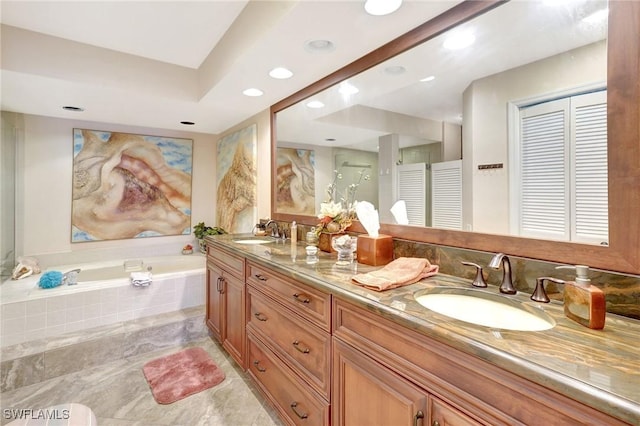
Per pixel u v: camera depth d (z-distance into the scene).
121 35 2.06
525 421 0.63
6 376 1.93
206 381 2.05
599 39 0.92
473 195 1.26
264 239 2.56
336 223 1.87
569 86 0.98
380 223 1.69
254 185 3.00
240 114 2.98
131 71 2.32
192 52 2.31
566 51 0.99
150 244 3.60
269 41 1.56
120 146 3.41
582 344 0.70
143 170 3.55
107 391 1.95
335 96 1.98
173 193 3.75
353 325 1.10
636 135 0.84
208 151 4.02
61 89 2.26
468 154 1.28
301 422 1.38
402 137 1.56
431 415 0.82
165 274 2.83
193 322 2.67
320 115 2.11
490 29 1.19
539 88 1.06
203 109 2.79
